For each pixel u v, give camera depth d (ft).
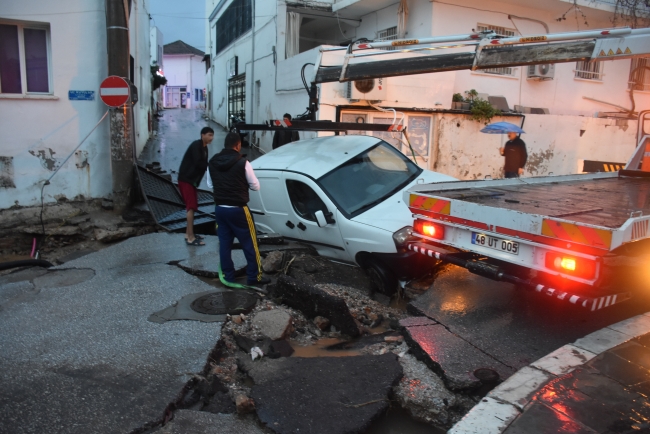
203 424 10.89
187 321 15.38
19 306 16.98
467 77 47.42
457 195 16.56
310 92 32.40
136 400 11.37
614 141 54.75
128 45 29.76
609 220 12.34
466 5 45.60
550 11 50.34
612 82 56.59
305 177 21.26
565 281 12.66
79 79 29.76
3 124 28.53
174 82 146.61
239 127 25.08
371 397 11.65
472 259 14.82
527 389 11.19
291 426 10.67
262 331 15.07
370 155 23.04
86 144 30.42
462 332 14.44
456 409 11.53
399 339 14.75
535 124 48.96
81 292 18.10
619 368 11.99
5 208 28.91
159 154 49.75
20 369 12.75
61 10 28.94
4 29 28.84
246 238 18.16
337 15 53.01
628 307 15.98
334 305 15.60
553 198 16.25
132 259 21.81
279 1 49.75
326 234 20.47
